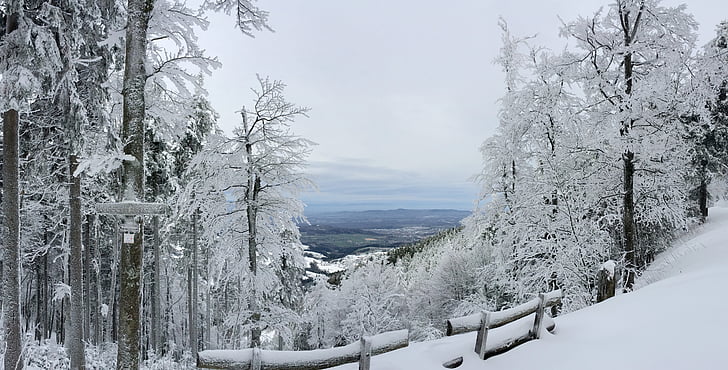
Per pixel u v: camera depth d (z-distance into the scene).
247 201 10.86
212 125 21.31
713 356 4.99
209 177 10.84
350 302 33.25
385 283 33.69
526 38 17.77
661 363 5.08
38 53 9.49
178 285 37.38
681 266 14.20
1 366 9.89
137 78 6.66
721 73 13.33
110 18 11.62
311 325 34.53
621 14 13.76
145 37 6.84
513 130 16.88
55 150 13.29
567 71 14.96
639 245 17.75
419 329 28.42
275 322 10.71
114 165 6.15
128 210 6.14
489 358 6.10
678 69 13.16
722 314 6.32
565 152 15.62
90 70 11.89
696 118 19.70
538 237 15.60
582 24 14.30
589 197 15.69
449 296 30.86
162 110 7.99
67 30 10.77
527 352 6.26
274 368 4.48
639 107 13.02
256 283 10.63
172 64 7.34
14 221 9.80
